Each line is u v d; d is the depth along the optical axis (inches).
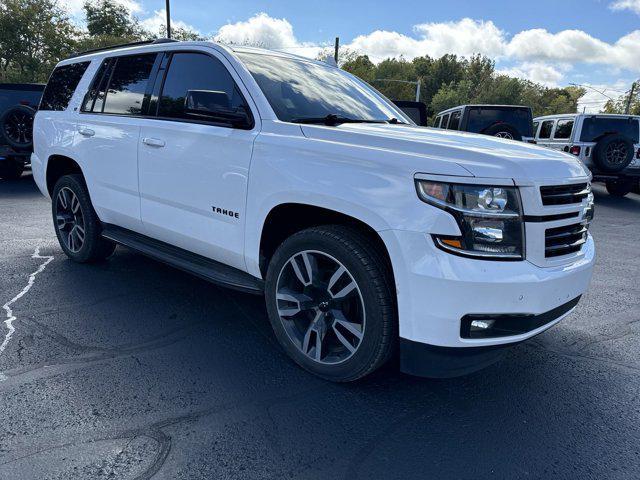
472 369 101.7
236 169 122.3
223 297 165.5
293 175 110.3
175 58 148.7
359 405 105.9
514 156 100.4
